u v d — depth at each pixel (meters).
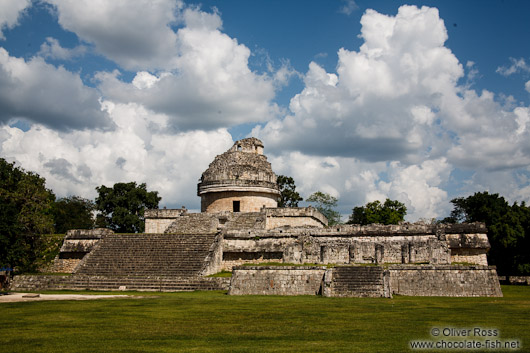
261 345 14.93
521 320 19.86
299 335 16.67
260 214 54.69
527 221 54.62
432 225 42.69
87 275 39.78
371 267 33.19
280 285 34.00
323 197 88.75
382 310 23.59
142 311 23.00
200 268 39.88
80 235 47.78
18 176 56.97
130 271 40.28
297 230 44.88
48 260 47.50
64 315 21.47
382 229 43.62
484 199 65.19
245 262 43.94
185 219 54.47
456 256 41.72
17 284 38.09
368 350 14.16
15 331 17.34
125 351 14.09
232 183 58.03
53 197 76.12
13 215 36.91
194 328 18.12
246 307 24.86
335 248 39.69
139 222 76.75
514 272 55.22
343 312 22.81
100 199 79.25
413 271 33.75
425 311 23.11
